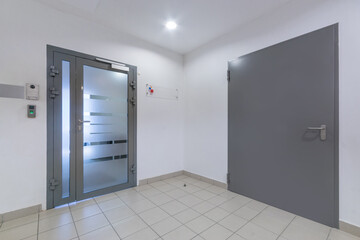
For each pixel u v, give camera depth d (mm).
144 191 2531
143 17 2215
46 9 1981
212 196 2365
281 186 2010
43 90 1951
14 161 1792
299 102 1867
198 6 2006
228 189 2561
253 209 2018
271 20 2098
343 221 1598
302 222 1751
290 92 1935
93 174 2326
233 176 2502
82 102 2227
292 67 1919
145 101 2838
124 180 2617
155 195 2395
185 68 3342
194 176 3129
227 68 2592
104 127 2422
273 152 2076
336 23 1630
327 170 1682
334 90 1639
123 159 2607
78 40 2195
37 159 1918
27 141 1860
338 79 1620
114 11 2096
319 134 1730
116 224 1710
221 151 2674
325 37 1690
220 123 2691
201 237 1524
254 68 2260
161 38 2760
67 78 2115
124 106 2611
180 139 3342
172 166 3205
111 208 2027
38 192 1923
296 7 1893
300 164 1860
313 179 1771
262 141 2178
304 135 1831
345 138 1587
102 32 2391
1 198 1729
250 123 2301
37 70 1918
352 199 1555
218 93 2723
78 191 2195
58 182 2045
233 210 1993
